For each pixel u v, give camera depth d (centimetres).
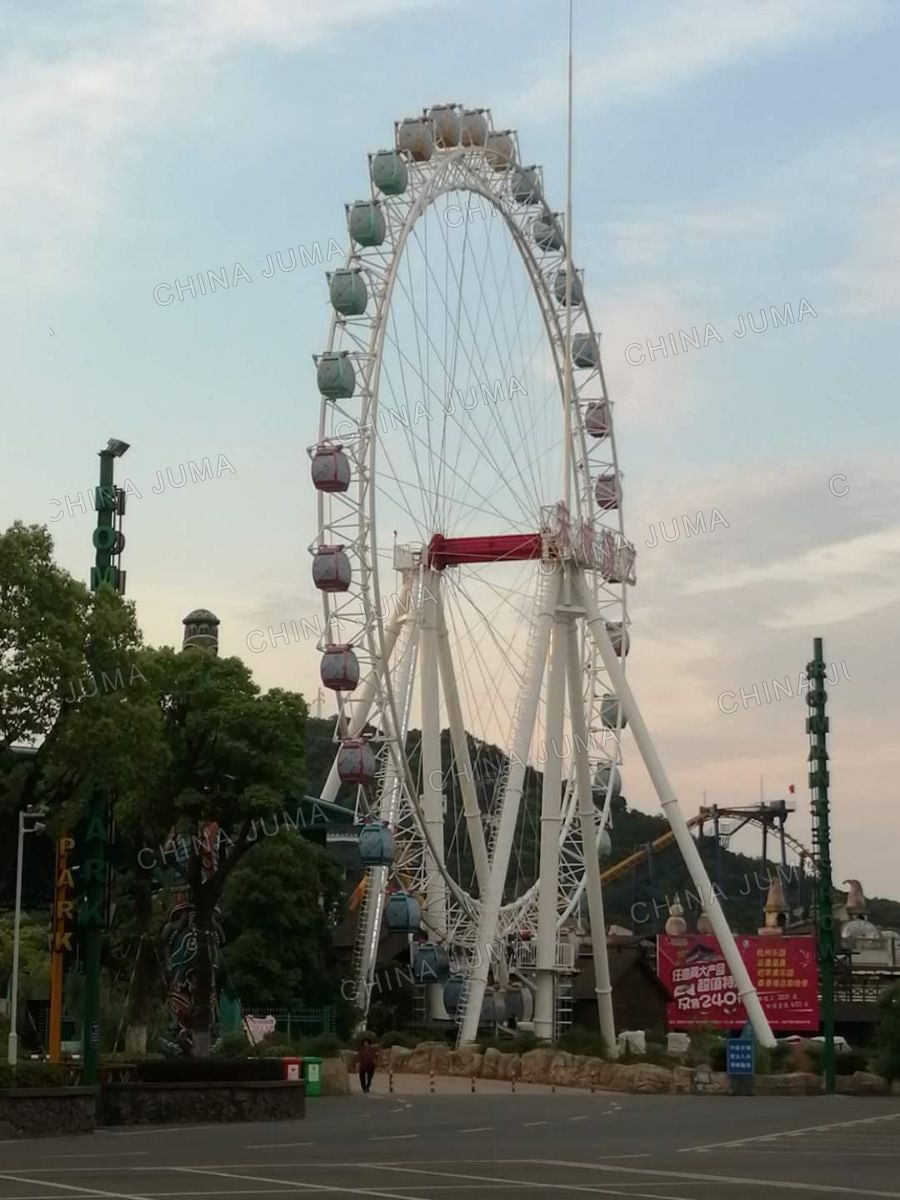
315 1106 6706
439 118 9706
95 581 5803
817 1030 12769
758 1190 3195
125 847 8019
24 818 6228
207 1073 5791
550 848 10569
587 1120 5803
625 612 11169
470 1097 7588
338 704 8994
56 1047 6122
